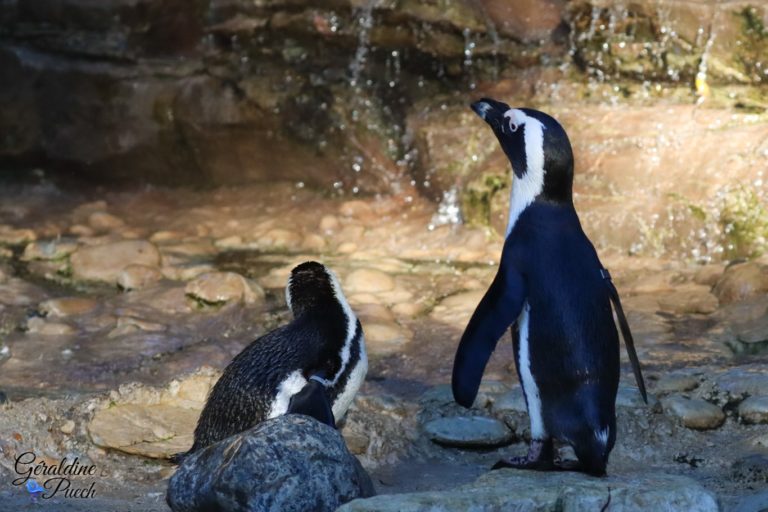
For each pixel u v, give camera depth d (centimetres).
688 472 934
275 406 829
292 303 902
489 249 1570
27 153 1938
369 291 1424
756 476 910
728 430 1005
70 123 1920
